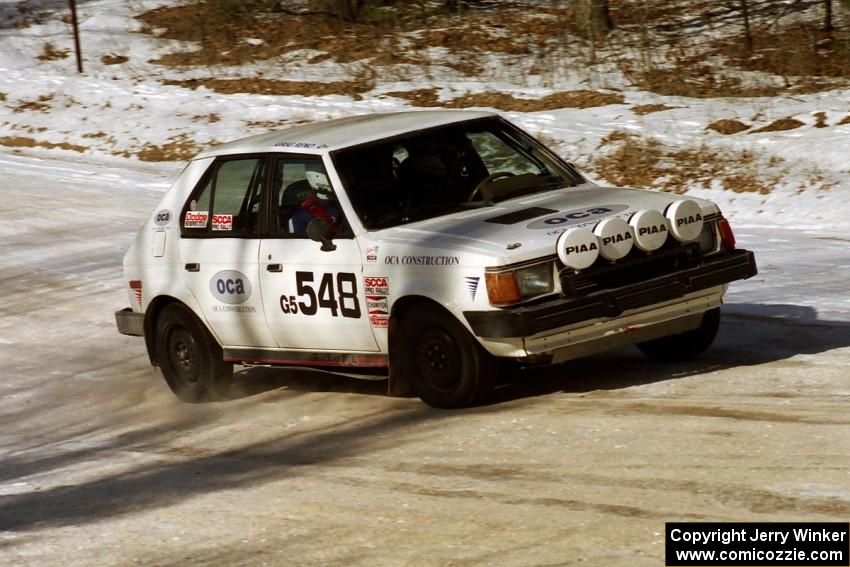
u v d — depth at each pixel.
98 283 30.38
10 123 52.47
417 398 17.92
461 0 67.06
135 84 55.69
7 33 66.50
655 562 10.58
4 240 35.28
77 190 41.44
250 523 13.04
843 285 23.06
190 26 65.00
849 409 14.79
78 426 19.47
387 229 16.88
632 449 13.96
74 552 12.73
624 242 15.85
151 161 46.50
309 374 21.06
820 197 33.22
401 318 16.77
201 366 19.67
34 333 26.53
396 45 60.19
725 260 16.64
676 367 17.83
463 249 15.72
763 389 16.14
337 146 17.59
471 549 11.41
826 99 43.81
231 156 18.89
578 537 11.40
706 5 62.84
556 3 66.94
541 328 15.20
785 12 59.25
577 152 39.66
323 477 14.53
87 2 72.62
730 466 12.99
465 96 49.25
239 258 18.50
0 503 15.14
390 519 12.59
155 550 12.50
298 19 64.94
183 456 16.64
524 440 14.80
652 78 51.34
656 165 37.47
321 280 17.36
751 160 36.62
